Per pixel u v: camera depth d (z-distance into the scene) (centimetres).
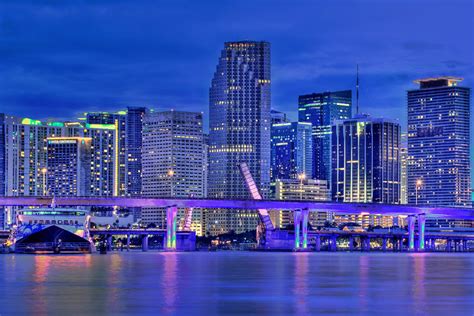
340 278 17400
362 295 13262
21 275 17512
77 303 11788
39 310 10981
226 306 11644
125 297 12662
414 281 16488
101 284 15138
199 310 11169
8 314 10594
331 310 11231
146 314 10719
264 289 14388
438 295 13250
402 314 10806
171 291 13775
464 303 12050
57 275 17588
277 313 10938
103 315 10556
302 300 12481
